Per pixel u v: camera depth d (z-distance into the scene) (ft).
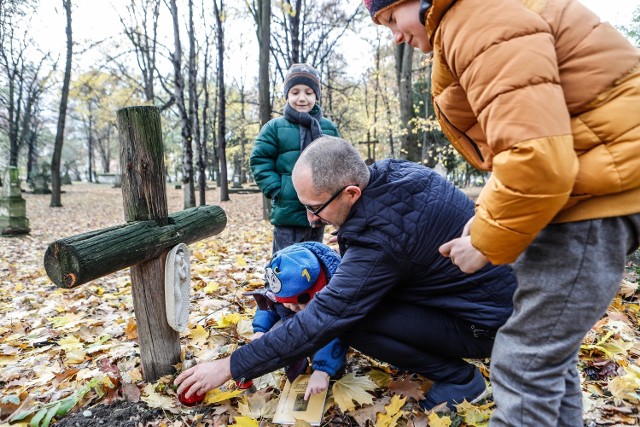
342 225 5.50
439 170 40.24
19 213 34.32
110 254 5.48
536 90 3.14
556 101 3.16
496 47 3.27
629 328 8.36
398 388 6.17
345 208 5.29
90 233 5.52
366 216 5.17
